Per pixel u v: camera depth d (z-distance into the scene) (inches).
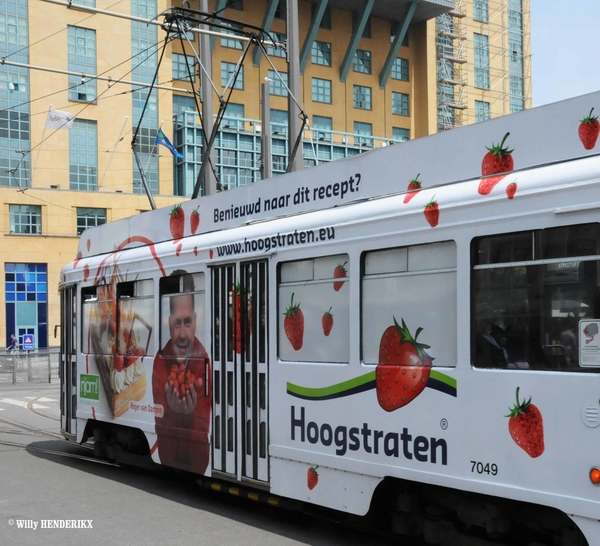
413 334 221.8
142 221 373.4
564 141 192.4
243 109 1665.8
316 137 1715.1
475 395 200.8
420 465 215.2
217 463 296.8
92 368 399.2
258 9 1690.5
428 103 1916.8
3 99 1427.2
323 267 254.7
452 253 212.1
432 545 242.1
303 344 260.7
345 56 1788.9
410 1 1776.6
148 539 257.3
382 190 243.8
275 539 257.1
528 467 186.4
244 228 294.8
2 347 1464.1
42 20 1440.7
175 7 481.4
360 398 235.9
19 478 367.2
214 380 300.5
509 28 2181.3
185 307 322.7
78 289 417.7
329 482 246.1
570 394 178.2
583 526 173.8
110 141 1504.7
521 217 193.0
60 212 1486.2
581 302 179.0
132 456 373.4
